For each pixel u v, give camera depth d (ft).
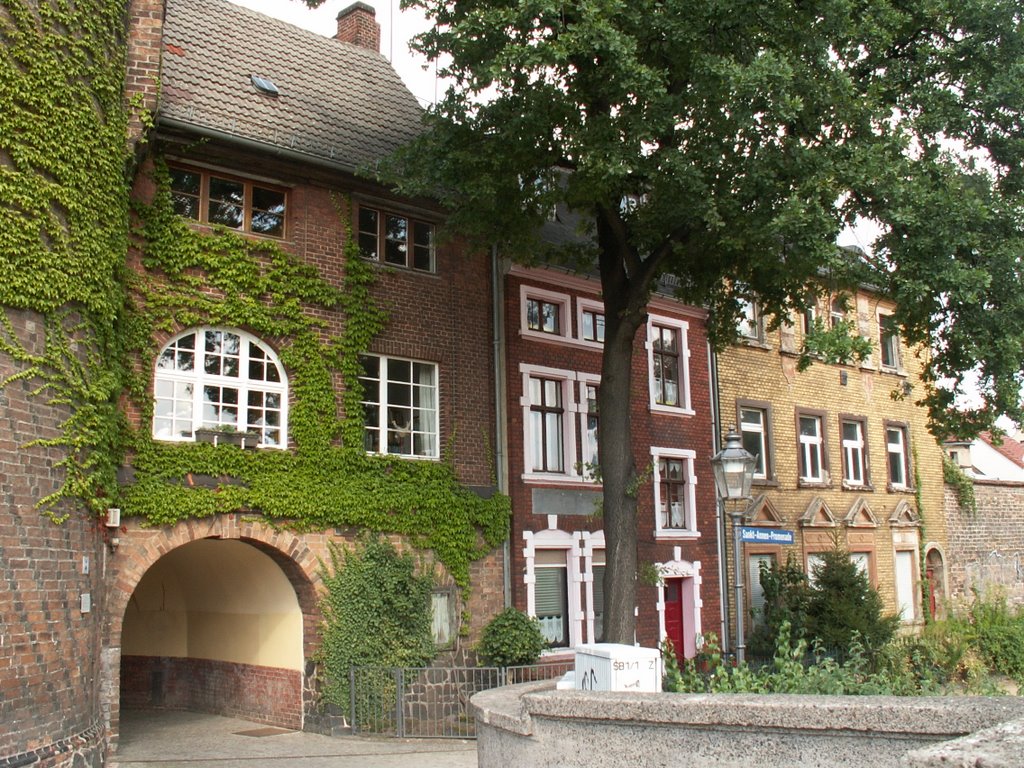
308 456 54.75
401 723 52.24
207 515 50.21
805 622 73.15
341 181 59.06
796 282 56.39
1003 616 90.94
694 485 78.18
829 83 46.75
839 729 17.20
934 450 104.47
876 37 47.65
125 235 46.52
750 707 18.33
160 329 50.55
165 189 51.52
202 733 53.83
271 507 52.54
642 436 75.20
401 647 55.88
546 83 46.70
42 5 40.09
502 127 48.16
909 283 47.32
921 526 100.27
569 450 69.36
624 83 43.52
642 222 53.42
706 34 45.83
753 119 44.91
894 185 46.32
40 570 37.52
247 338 54.24
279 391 55.11
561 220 74.28
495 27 44.45
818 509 87.56
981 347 49.11
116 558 46.98
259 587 57.47
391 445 59.93
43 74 39.70
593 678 28.45
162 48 54.34
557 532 67.10
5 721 34.83
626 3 45.19
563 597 68.18
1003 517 111.14
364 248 60.59
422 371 62.49
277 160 56.13
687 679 32.94
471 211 52.65
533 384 68.80
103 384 42.60
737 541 47.78
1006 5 49.60
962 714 15.88
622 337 54.24
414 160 51.60
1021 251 48.08
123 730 55.11
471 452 63.36
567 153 48.65
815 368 92.02
